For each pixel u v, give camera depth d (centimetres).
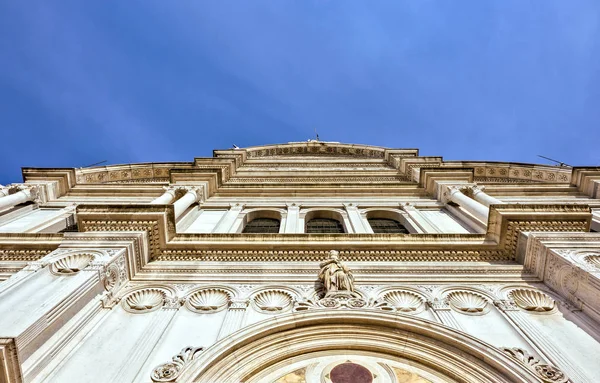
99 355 686
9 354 550
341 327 758
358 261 1044
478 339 693
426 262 1034
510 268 980
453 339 704
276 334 732
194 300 872
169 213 1065
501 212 1047
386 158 2866
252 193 1842
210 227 1400
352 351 736
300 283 941
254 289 913
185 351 676
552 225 1020
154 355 683
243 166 2761
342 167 2717
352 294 852
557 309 830
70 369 646
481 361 673
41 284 766
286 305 850
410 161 2400
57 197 1820
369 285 938
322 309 784
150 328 762
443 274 975
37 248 1023
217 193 1839
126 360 667
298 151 3344
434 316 811
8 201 1533
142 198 1823
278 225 1528
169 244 1046
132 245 956
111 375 638
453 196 1594
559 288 877
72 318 725
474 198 1598
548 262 920
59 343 667
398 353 722
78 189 1884
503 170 2473
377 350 734
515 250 1028
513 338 738
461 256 1045
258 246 1060
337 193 1850
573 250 908
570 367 640
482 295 889
